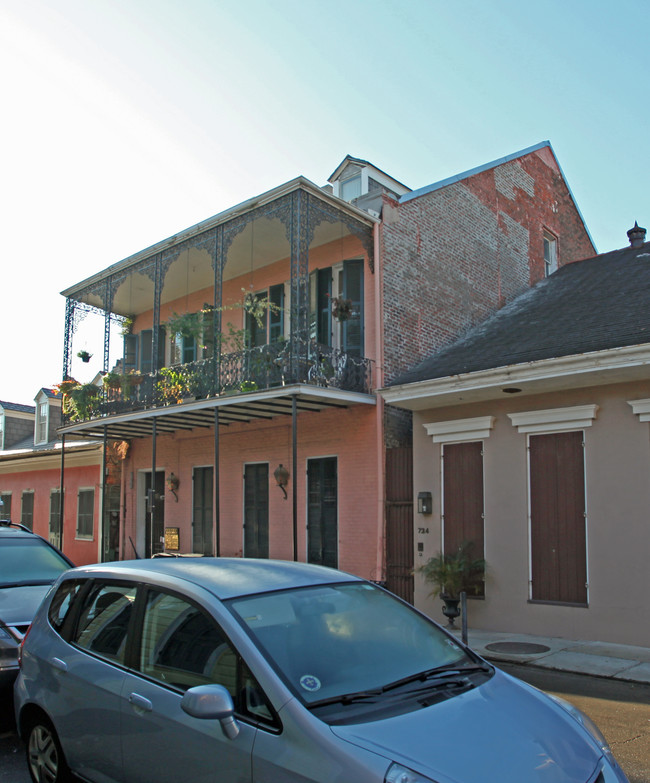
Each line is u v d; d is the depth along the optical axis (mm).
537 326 12758
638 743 5289
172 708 3414
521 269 17562
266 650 3307
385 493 12578
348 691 3248
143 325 19375
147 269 15328
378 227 13445
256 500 14844
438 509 11492
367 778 2645
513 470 10602
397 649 3713
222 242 13422
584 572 9664
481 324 15547
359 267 13719
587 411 9812
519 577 10305
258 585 3816
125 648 3938
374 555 12484
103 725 3785
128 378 15391
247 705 3162
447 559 10914
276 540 14273
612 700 6645
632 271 14188
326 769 2754
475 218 16141
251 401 12273
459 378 10594
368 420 12898
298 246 11984
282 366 12141
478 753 2850
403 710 3141
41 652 4543
